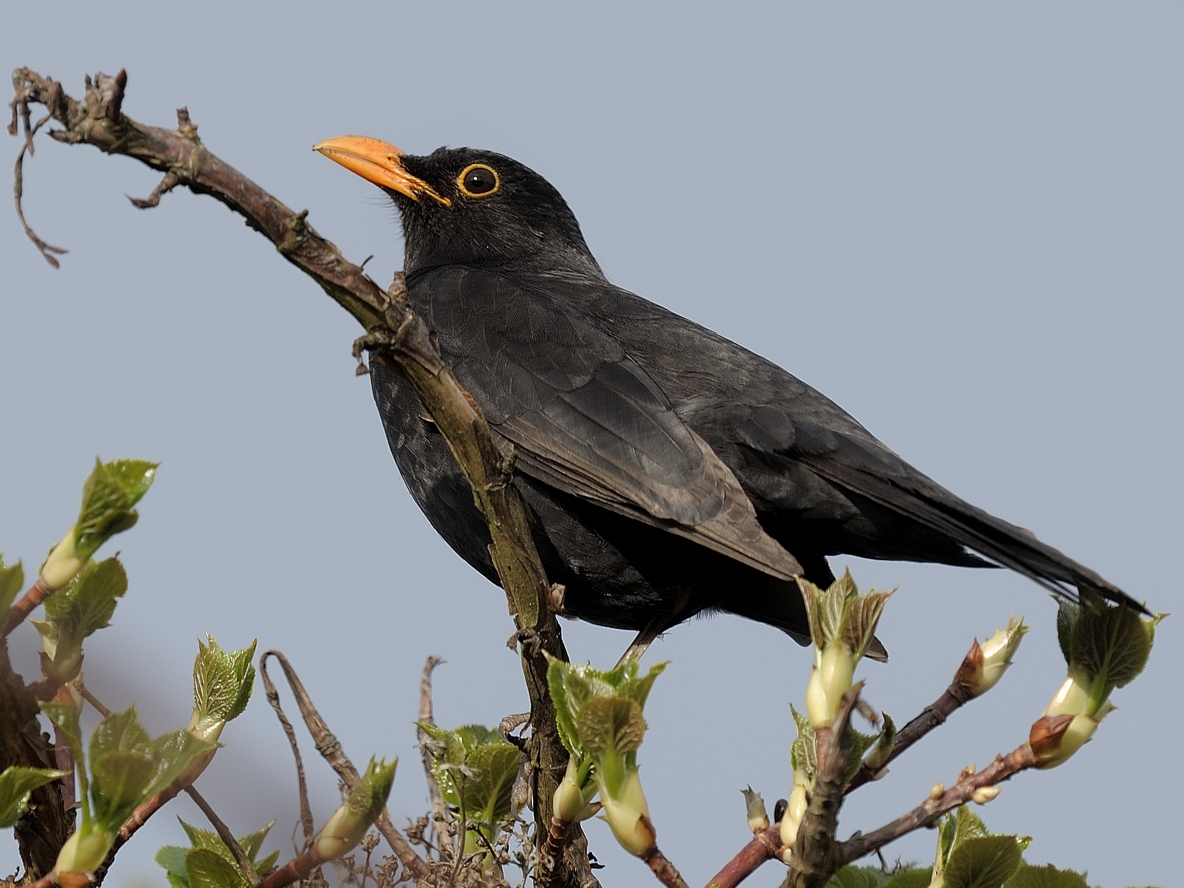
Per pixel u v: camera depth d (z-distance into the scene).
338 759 8.06
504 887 8.02
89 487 6.02
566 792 6.80
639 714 6.18
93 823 5.87
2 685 6.45
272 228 6.68
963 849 6.73
